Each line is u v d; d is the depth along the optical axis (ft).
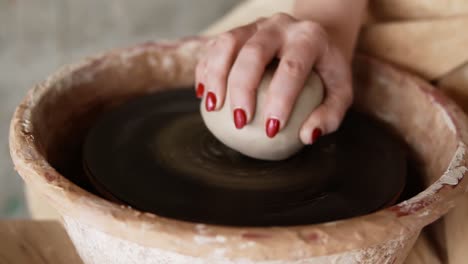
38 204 2.61
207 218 1.86
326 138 2.23
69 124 2.29
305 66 1.95
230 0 5.95
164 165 2.07
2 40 5.60
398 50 2.47
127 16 5.89
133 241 1.61
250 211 1.89
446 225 2.17
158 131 2.22
